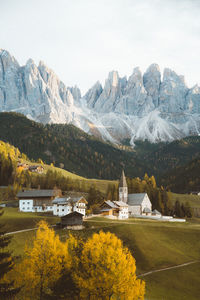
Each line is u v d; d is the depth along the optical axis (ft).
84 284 153.48
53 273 157.38
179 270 257.96
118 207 518.37
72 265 163.22
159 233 343.46
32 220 380.58
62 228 354.74
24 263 159.53
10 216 412.98
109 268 158.20
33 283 154.51
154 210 611.88
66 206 476.13
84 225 371.76
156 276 245.86
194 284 236.02
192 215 647.97
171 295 216.95
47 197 535.19
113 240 176.96
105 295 155.63
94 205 537.24
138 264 270.46
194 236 338.95
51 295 155.33
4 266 141.49
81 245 175.94
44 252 161.79
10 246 275.59
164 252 294.25
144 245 306.14
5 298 135.74
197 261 281.13
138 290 159.12
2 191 636.89
